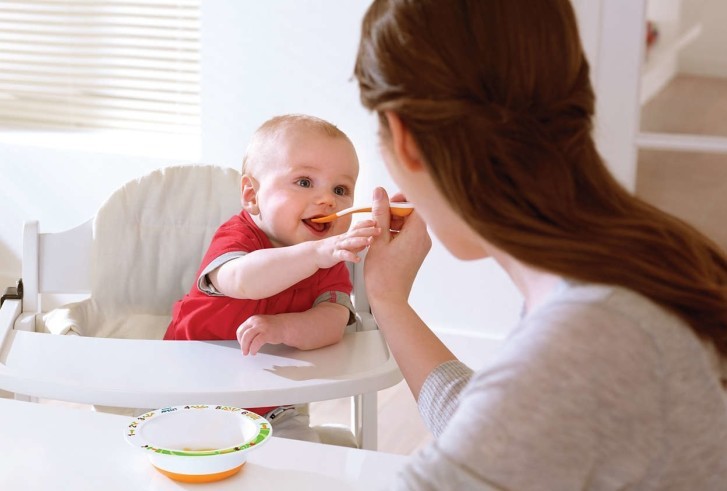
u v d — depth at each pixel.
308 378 1.27
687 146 2.49
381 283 1.06
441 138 0.66
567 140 0.67
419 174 0.71
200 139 3.04
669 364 0.62
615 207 0.68
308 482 0.94
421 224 1.06
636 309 0.62
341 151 1.57
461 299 2.81
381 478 0.95
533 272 0.70
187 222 1.74
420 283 2.84
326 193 1.56
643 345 0.61
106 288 1.70
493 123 0.65
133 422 0.97
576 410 0.60
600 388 0.60
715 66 2.43
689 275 0.65
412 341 1.02
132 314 1.73
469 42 0.65
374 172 2.76
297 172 1.55
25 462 0.95
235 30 2.81
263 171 1.58
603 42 2.51
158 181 1.73
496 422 0.60
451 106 0.65
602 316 0.62
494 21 0.65
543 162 0.65
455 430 0.62
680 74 2.47
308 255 1.37
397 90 0.68
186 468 0.91
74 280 1.68
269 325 1.36
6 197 3.13
